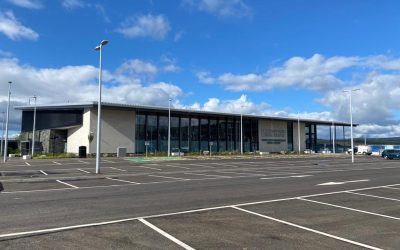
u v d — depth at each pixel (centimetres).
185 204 1116
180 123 6356
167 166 3216
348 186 1648
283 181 1877
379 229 811
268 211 1012
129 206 1073
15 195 1298
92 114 5347
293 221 884
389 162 4297
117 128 5616
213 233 753
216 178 2044
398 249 656
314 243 687
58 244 656
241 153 6450
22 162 3725
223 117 6850
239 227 812
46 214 939
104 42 2480
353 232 780
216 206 1083
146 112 5972
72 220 866
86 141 5350
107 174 2280
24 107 5925
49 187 1562
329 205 1123
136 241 682
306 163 3894
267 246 661
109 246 647
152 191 1433
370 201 1211
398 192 1445
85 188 1529
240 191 1442
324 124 8662
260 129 7456
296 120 7812
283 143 7831
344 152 8950
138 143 5853
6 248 629
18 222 839
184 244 666
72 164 3394
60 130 5862
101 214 945
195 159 4641
